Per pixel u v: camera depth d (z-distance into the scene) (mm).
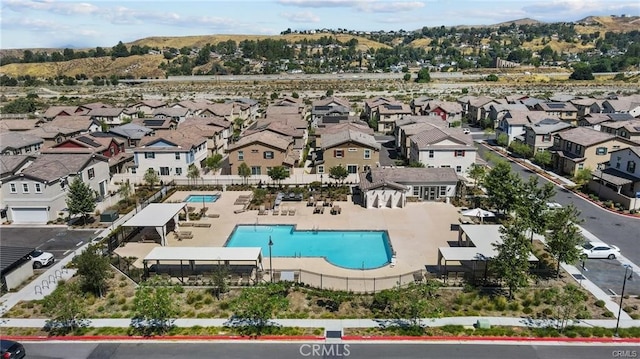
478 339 28812
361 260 41438
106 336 29391
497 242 38344
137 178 66812
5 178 50625
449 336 29062
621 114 91062
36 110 135625
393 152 84125
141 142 67625
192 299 33594
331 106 109062
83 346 28516
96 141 71375
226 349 28062
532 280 35750
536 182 44906
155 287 33656
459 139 64750
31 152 75688
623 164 57562
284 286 34250
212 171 70938
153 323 30781
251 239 46344
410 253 41750
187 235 45844
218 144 81125
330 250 43625
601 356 27062
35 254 40000
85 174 55969
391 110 105938
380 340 28828
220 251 37719
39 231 48250
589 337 28812
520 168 72312
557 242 35500
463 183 56750
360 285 35625
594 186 58906
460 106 115000
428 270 38219
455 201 55469
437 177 56531
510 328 29844
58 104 145875
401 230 47312
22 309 32812
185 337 29266
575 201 56312
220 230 47875
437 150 64938
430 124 78062
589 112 108375
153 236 46094
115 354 27688
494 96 142250
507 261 32625
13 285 36000
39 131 81750
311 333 29562
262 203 56031
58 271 38781
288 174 62594
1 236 46844
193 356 27375
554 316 31188
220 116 104938
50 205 50594
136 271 37312
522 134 86375
